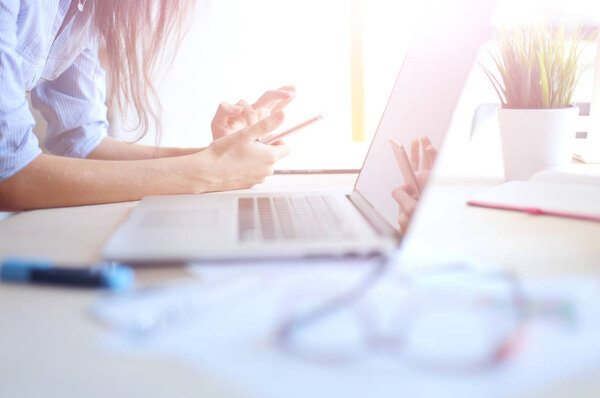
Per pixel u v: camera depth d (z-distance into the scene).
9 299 0.43
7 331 0.38
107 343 0.35
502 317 0.35
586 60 1.07
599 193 0.71
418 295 0.40
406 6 1.66
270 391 0.28
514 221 0.63
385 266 0.48
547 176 0.80
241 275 0.46
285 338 0.34
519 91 0.86
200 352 0.33
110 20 1.06
